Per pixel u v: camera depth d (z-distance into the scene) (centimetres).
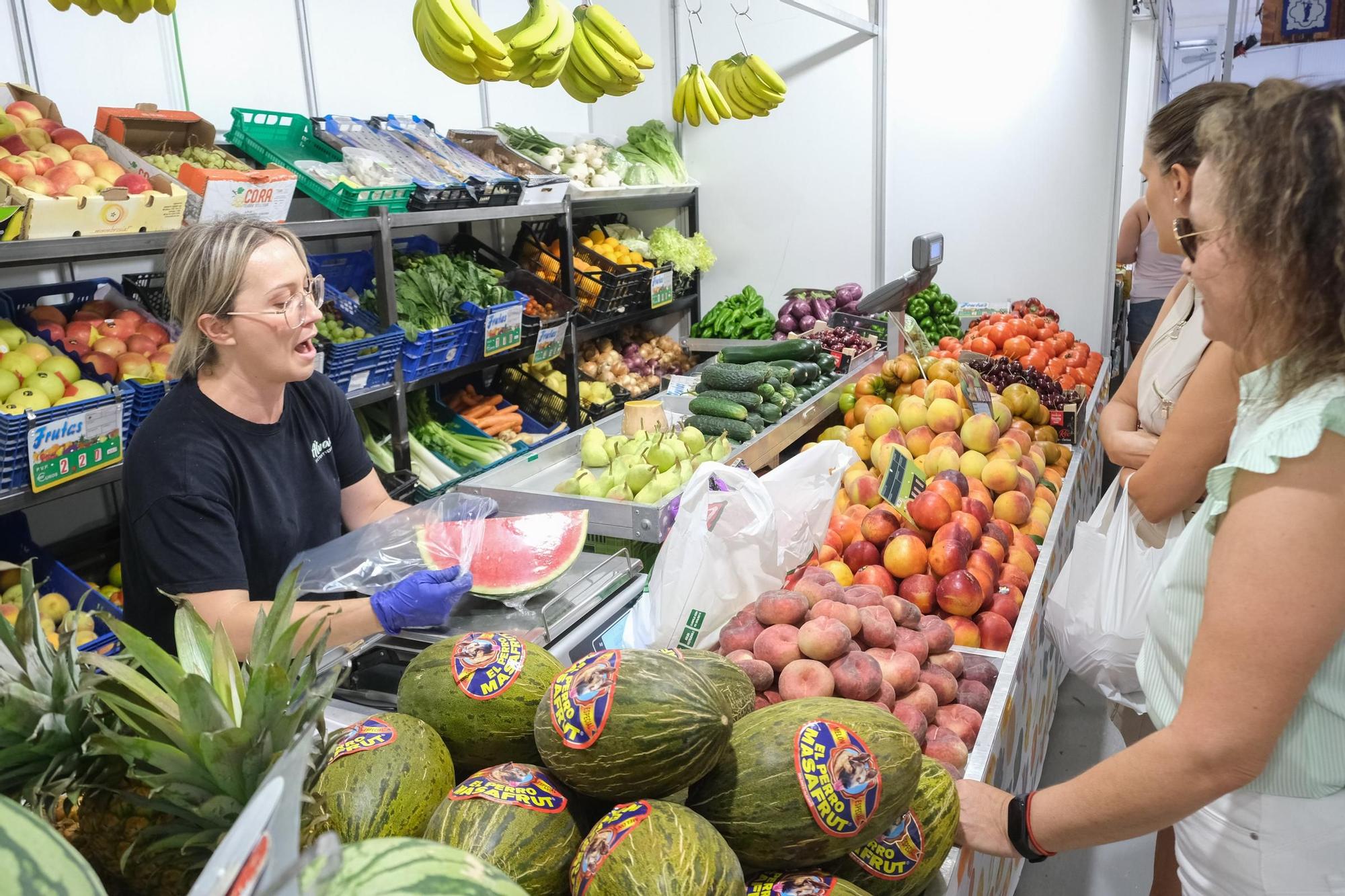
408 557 173
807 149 550
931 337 488
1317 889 116
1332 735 109
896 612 174
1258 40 949
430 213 371
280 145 362
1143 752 106
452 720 109
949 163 521
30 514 305
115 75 324
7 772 83
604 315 505
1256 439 97
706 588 165
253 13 374
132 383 252
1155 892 191
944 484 235
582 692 97
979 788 128
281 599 94
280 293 177
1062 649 198
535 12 298
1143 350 244
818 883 99
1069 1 480
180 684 75
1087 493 382
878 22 515
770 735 103
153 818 84
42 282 307
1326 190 89
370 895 58
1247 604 95
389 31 444
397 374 366
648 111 591
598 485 256
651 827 89
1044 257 514
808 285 569
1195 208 103
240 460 184
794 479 205
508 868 90
